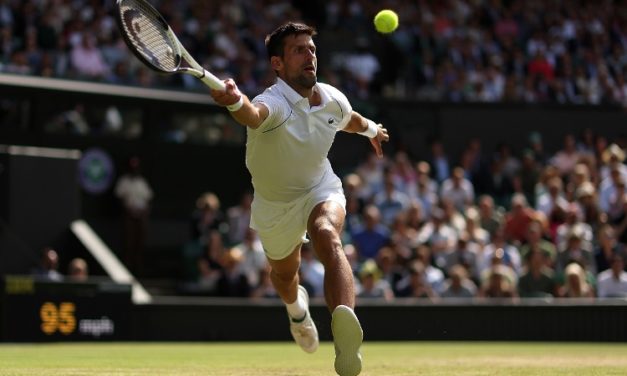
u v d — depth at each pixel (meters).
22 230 21.62
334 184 8.61
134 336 18.14
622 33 38.03
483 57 34.81
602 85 35.22
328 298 7.40
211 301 18.86
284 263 9.09
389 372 9.41
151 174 26.80
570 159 28.86
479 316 18.11
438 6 35.88
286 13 33.66
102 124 26.16
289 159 8.29
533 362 11.30
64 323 17.62
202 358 12.23
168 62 7.30
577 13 37.56
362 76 32.53
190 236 26.86
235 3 32.66
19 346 16.16
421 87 33.34
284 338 18.55
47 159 22.09
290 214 8.57
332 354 13.46
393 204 24.25
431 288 20.14
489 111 31.72
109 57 28.44
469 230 21.77
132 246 24.80
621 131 32.19
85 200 25.70
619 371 9.68
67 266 21.98
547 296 19.58
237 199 28.09
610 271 19.95
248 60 30.55
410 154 30.91
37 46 27.55
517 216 22.67
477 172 28.28
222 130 28.02
